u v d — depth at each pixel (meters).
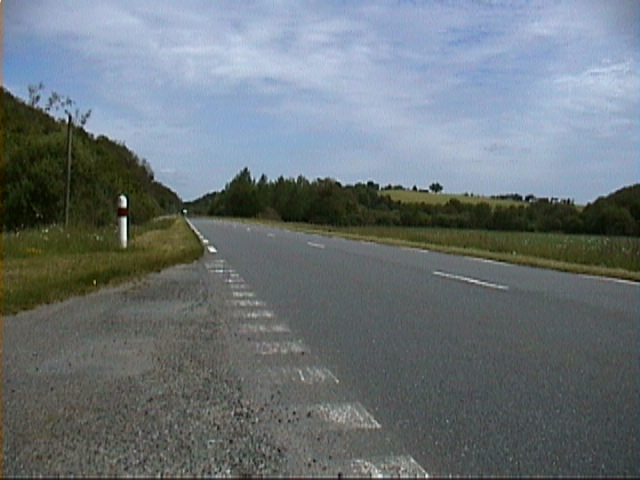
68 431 4.82
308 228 53.91
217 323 8.98
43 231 23.83
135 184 50.56
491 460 4.43
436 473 4.21
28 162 33.72
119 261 15.33
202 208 168.62
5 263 14.43
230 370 6.57
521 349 7.64
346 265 17.81
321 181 101.19
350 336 8.27
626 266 20.61
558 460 4.45
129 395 5.69
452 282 14.09
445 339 8.15
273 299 11.26
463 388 6.07
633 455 4.55
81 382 6.05
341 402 5.62
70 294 11.16
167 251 19.75
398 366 6.83
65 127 38.47
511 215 72.62
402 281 14.13
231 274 15.10
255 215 121.62
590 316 9.91
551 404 5.63
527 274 16.28
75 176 34.06
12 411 5.23
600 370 6.73
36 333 8.10
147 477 4.05
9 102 37.94
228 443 4.64
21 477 4.04
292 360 7.03
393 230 46.75
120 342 7.69
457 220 79.88
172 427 4.93
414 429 4.99
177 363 6.79
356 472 4.20
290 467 4.25
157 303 10.59
